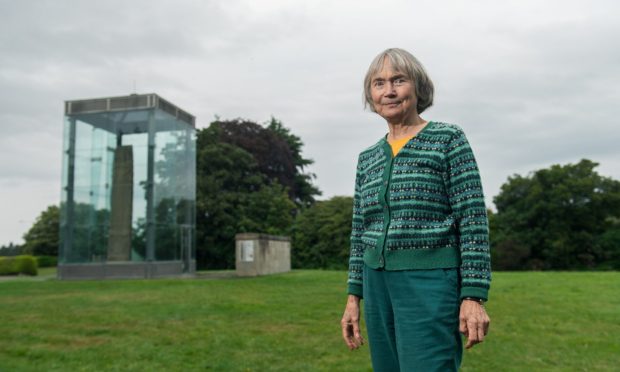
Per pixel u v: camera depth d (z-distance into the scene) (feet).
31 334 21.54
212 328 22.61
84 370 15.99
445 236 6.20
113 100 62.59
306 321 24.27
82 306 29.66
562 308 28.12
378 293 6.59
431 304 6.04
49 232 161.99
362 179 7.38
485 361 16.70
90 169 62.54
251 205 109.09
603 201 108.37
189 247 67.87
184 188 68.23
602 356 17.38
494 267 109.09
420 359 5.97
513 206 116.67
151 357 17.65
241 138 120.98
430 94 7.06
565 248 106.42
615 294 34.24
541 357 17.21
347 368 16.01
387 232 6.45
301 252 109.91
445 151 6.39
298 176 140.05
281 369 15.97
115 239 60.64
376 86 6.98
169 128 65.31
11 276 71.00
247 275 57.16
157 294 35.83
